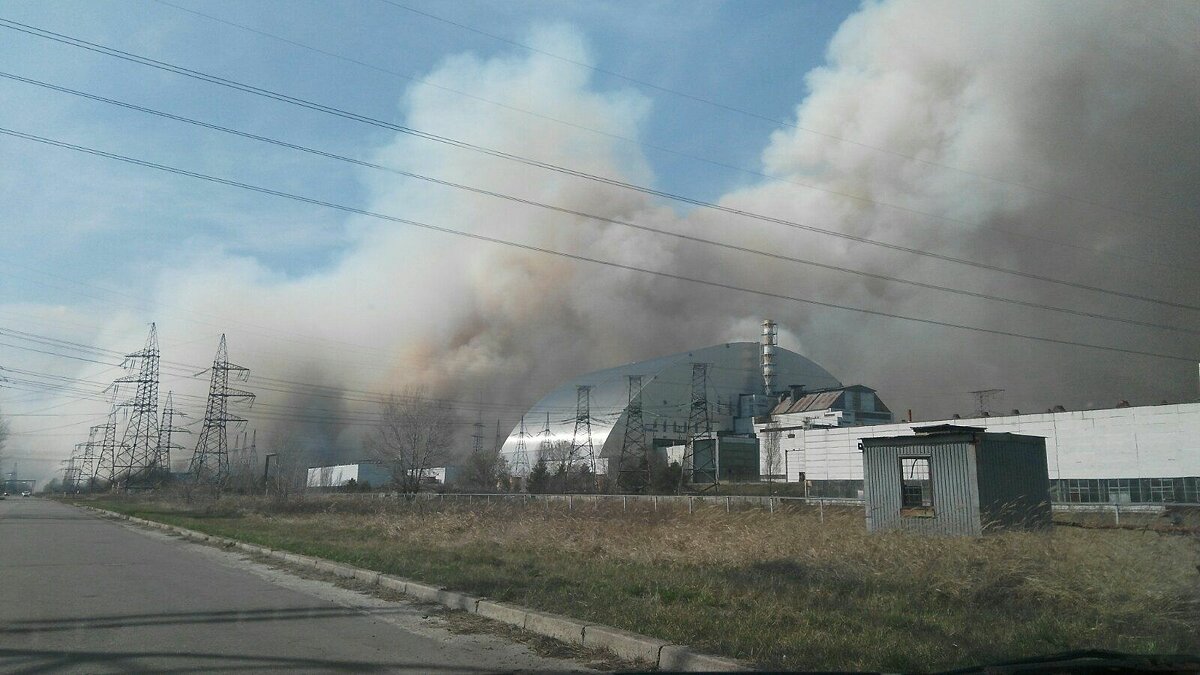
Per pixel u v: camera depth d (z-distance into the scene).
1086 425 43.34
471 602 11.45
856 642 8.41
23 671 7.87
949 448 21.56
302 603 12.29
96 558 19.53
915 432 22.36
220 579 15.36
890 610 10.23
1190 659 6.38
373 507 45.25
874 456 23.09
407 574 14.40
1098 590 10.68
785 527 20.22
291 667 8.11
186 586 14.29
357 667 8.14
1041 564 12.05
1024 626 9.25
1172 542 11.91
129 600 12.53
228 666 8.12
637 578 13.23
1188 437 39.53
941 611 10.23
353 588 13.95
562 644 9.30
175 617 10.96
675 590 11.80
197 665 8.15
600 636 9.01
